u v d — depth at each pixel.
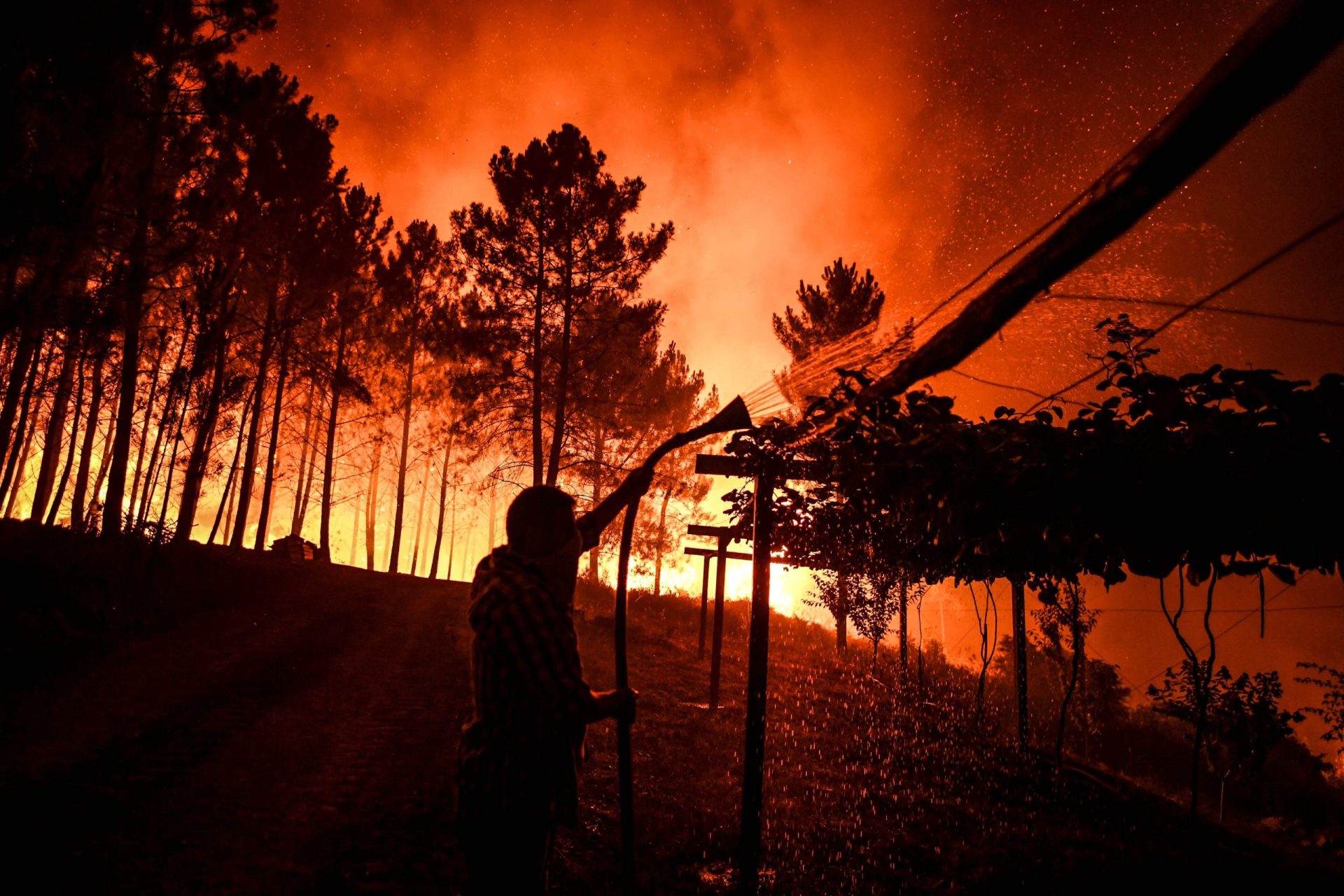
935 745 9.08
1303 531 3.81
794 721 9.41
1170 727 15.75
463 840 2.31
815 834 5.52
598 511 2.79
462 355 21.09
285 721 7.25
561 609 2.35
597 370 21.91
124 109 10.10
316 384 26.08
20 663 8.24
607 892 4.18
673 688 10.78
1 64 8.09
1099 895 4.90
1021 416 4.68
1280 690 9.88
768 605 4.55
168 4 10.83
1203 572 4.16
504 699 2.28
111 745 6.10
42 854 4.07
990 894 4.77
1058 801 7.36
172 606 12.37
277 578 17.92
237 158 15.86
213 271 14.06
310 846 4.48
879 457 4.72
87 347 11.59
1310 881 5.56
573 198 19.39
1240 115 0.82
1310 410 3.70
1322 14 0.72
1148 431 4.06
